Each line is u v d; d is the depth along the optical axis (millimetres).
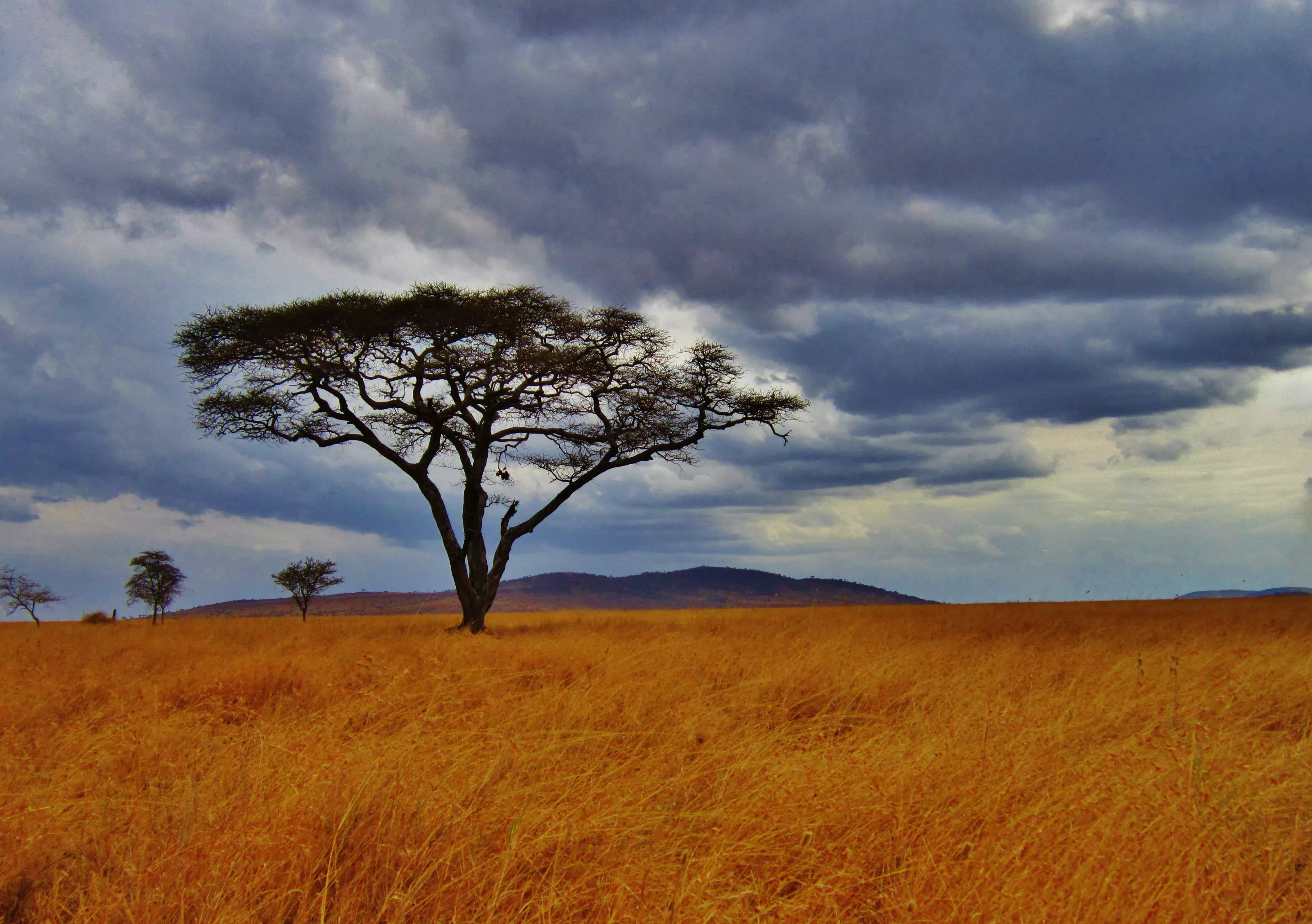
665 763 5273
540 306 24641
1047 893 3049
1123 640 12367
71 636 19312
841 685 7918
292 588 46531
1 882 3525
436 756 5012
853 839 3744
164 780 5121
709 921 3025
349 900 3260
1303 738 5645
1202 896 3104
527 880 3463
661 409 25250
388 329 22922
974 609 23266
